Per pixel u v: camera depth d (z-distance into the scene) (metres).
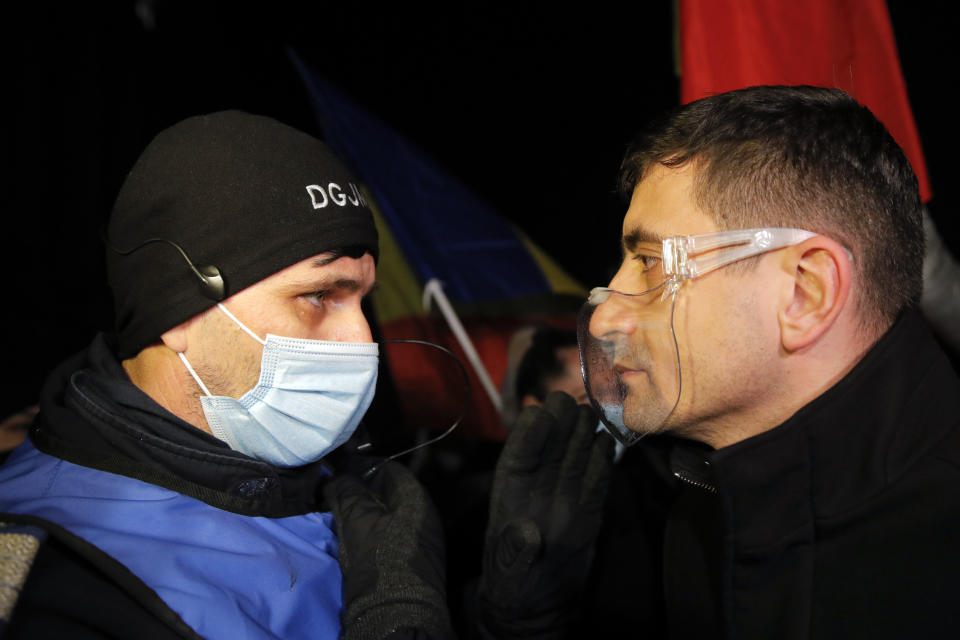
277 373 0.94
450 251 2.58
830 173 0.82
